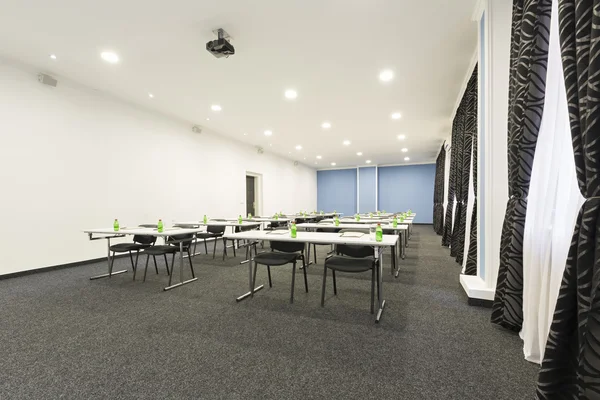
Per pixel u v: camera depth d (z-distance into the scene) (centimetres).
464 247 389
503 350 176
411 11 261
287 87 434
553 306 149
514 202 194
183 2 248
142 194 529
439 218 866
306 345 185
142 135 530
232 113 567
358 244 233
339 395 135
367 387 141
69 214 419
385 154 1034
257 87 434
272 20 273
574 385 113
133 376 151
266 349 179
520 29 193
